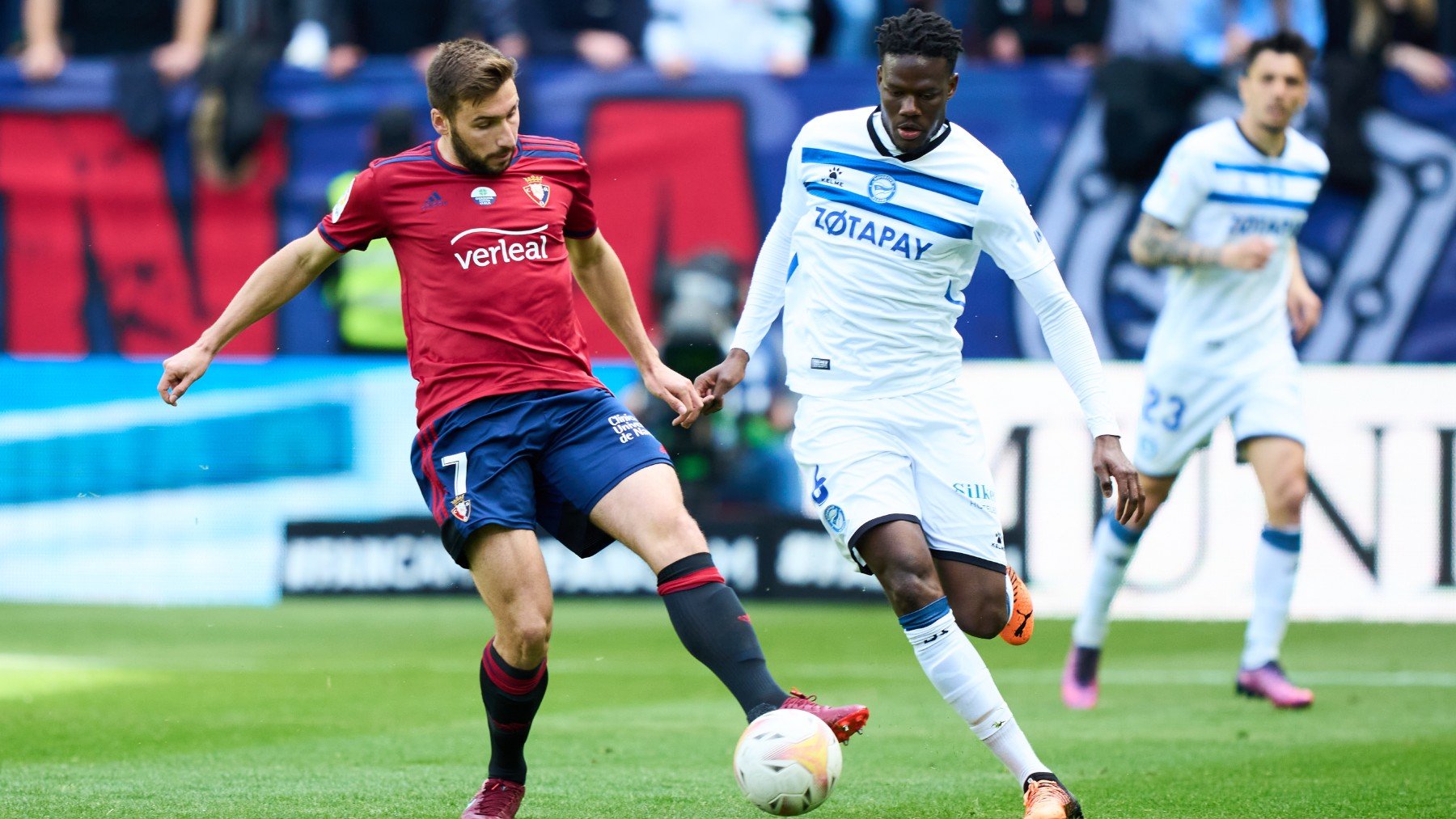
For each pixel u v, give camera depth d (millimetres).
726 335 33406
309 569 34375
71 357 34656
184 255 34500
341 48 34969
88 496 34688
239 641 29016
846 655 27156
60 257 34594
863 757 17500
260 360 34312
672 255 33844
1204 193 21484
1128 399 32438
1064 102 32812
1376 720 20344
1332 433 32062
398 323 33938
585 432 13391
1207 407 21781
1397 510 31828
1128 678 24953
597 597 34375
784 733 11992
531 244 13359
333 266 33938
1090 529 32469
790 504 33469
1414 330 32062
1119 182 32625
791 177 15203
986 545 14766
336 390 34188
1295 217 21719
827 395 14672
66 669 25391
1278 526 21844
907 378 14570
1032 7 35562
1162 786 15445
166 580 34500
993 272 32875
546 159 13766
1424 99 32031
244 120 34125
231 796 14680
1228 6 35688
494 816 13391
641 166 33844
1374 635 30125
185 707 21203
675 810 14086
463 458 13086
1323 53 33750
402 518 34125
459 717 20391
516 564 12906
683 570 12820
